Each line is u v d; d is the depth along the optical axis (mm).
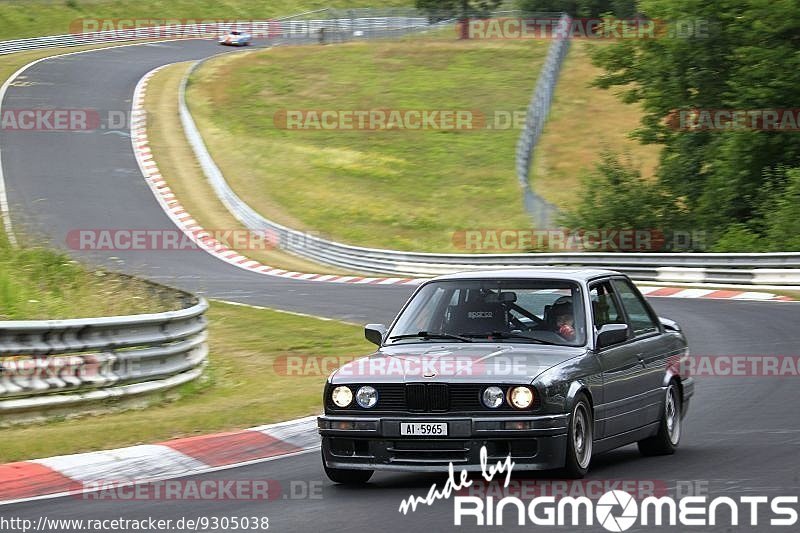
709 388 50250
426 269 125188
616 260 109812
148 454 35656
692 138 141625
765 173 130250
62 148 192875
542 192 174000
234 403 46500
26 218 154000
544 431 28875
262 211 171000
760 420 41219
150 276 124938
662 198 136250
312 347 67250
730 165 129750
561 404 29328
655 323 36688
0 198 164625
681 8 136125
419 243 156625
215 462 35969
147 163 188875
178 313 50469
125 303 63875
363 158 197375
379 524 25688
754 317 75875
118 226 156500
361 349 66500
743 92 127000
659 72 140000
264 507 28203
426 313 33531
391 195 180000
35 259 71938
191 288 110875
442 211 171875
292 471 33719
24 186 171125
